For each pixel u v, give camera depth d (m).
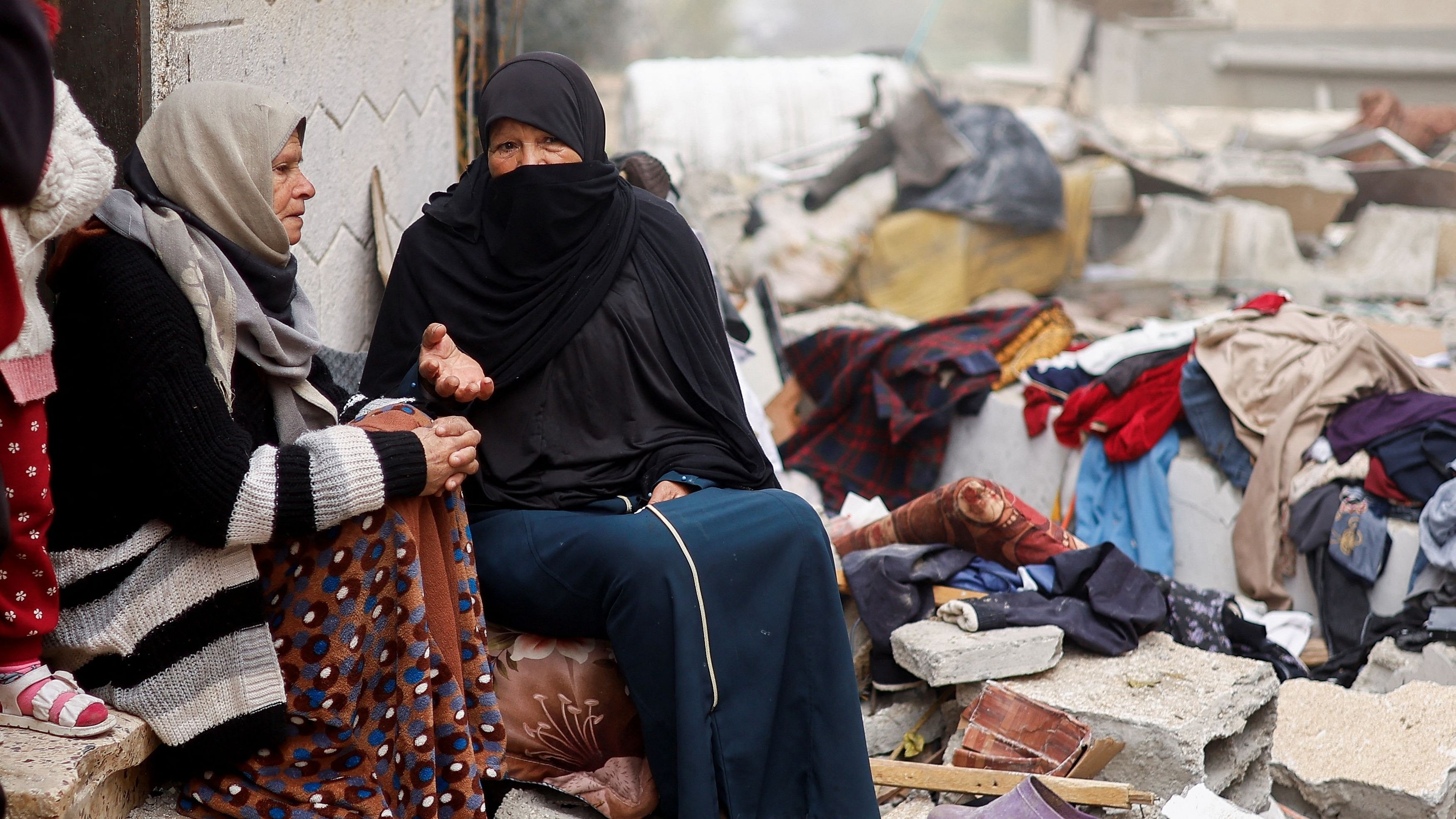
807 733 2.51
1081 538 4.64
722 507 2.52
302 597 2.21
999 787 2.91
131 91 2.52
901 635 3.19
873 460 5.23
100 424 2.05
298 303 2.44
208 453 2.04
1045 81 10.99
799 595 2.51
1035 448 4.94
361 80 3.61
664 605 2.40
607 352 2.72
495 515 2.65
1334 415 4.37
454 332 2.78
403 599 2.24
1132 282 7.23
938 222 6.74
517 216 2.70
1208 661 3.22
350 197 3.55
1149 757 2.92
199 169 2.21
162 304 2.05
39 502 1.92
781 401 5.52
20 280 1.80
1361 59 10.25
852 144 7.33
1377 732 3.39
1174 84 10.70
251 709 2.14
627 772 2.58
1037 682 3.14
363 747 2.28
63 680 2.01
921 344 5.28
